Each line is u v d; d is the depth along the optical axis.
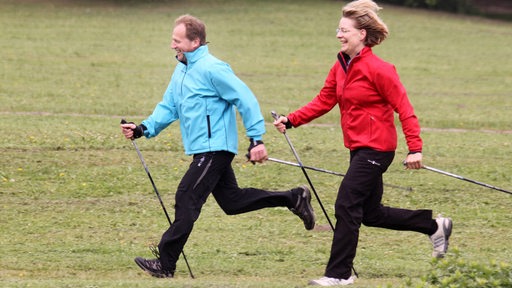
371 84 21.83
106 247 27.64
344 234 21.95
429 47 102.31
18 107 57.59
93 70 77.38
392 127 22.22
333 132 51.78
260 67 84.75
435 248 23.50
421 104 66.94
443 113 62.56
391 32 110.62
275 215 32.25
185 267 25.36
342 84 22.30
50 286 21.36
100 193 35.09
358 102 22.02
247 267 25.52
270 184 37.41
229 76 22.25
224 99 22.44
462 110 64.38
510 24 127.25
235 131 22.78
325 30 109.25
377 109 22.02
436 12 131.75
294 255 27.08
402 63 90.75
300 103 66.50
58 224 30.64
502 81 81.62
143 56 86.88
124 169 39.00
